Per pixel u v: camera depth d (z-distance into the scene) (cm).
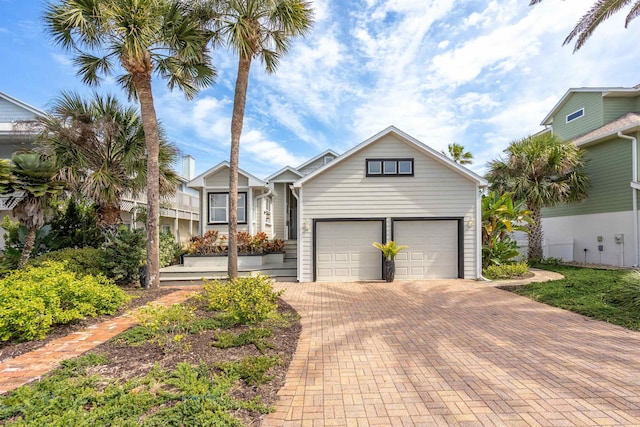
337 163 1066
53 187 795
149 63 812
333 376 372
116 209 946
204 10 844
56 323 527
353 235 1069
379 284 994
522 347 459
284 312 654
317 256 1064
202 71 932
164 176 1057
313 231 1062
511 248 1188
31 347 445
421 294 841
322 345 475
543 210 1633
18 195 818
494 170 1346
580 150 1302
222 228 1419
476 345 470
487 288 907
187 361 392
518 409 300
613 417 285
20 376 360
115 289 650
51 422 251
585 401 312
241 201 1436
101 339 478
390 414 294
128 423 253
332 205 1066
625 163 1212
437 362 410
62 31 766
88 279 605
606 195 1288
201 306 675
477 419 285
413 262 1072
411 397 324
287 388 343
